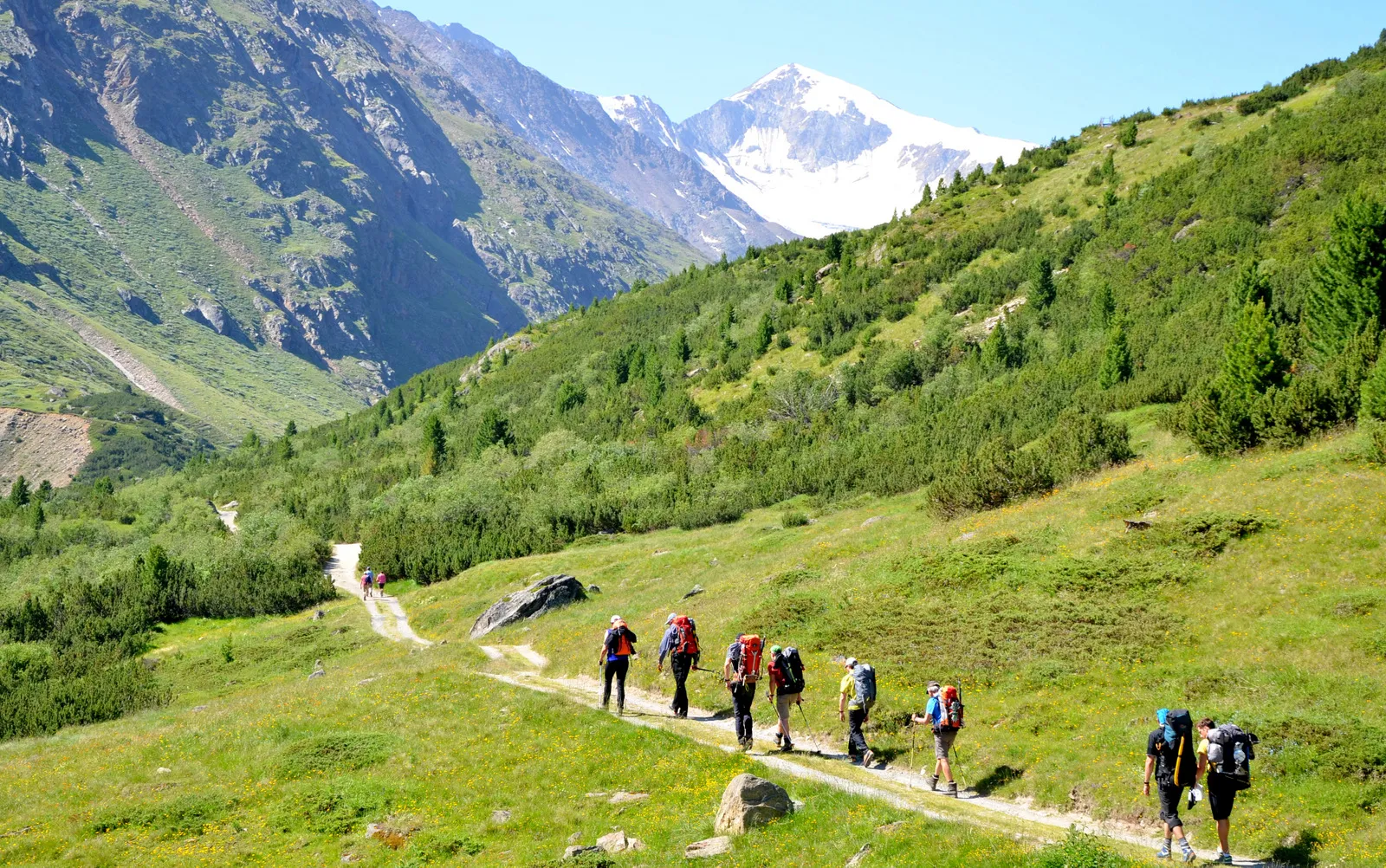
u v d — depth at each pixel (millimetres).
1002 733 21266
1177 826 14609
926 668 25578
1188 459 39844
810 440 86375
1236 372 44312
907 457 68312
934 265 120875
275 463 179000
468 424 148250
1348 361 38594
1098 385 67812
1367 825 14867
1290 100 118625
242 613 76812
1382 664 20000
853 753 21125
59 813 20453
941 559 34188
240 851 17953
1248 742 14484
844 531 48625
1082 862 12898
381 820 19109
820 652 29125
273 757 23406
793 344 121438
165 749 25344
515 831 18250
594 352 158250
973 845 14258
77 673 57875
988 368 86438
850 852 14859
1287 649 21781
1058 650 24891
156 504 144250
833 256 147750
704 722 25266
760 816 16812
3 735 41906
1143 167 119062
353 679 36219
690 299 168250
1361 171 81188
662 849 16438
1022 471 43219
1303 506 28766
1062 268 104625
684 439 102375
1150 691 21719
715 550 54031
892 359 96562
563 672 34188
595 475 92750
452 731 25016
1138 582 27859
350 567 92062
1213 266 82062
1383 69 109812
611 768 21281
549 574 60594
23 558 117812
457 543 81938
